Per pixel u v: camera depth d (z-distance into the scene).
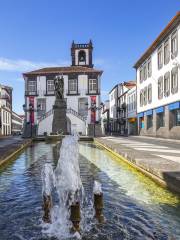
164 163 13.28
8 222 7.68
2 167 16.00
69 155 7.98
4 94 78.88
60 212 7.97
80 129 61.56
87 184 11.89
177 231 6.94
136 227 7.23
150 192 10.39
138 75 62.06
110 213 8.22
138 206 8.80
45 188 7.68
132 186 11.40
